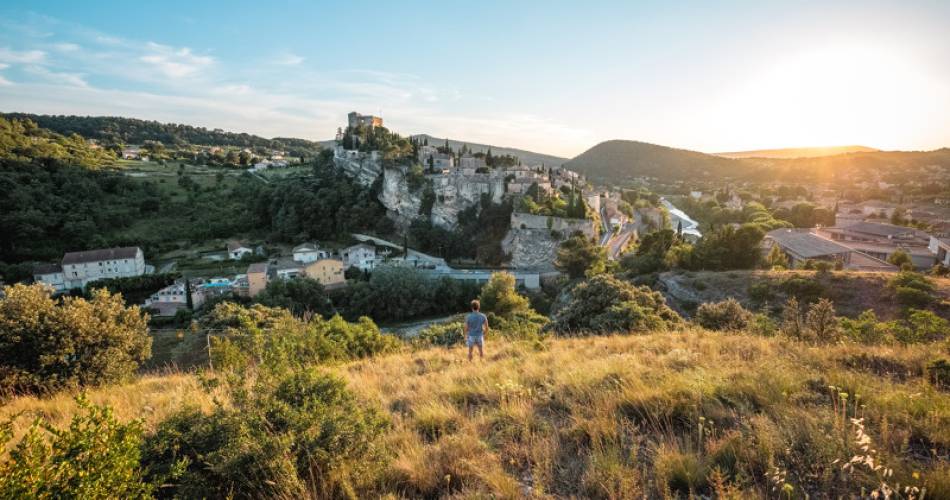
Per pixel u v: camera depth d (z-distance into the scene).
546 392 6.59
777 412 4.95
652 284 45.56
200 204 94.69
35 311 13.09
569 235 75.50
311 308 54.97
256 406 4.70
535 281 66.00
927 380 6.48
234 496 4.00
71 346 13.10
